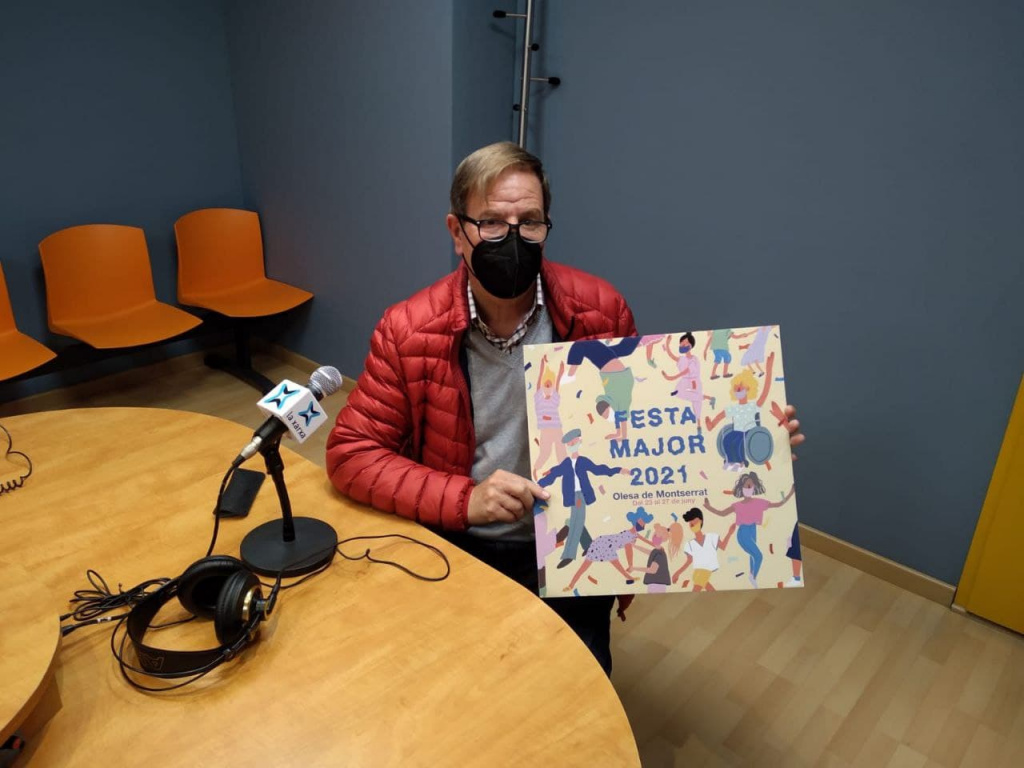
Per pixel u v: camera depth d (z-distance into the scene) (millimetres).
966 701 2004
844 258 2225
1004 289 1980
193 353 3752
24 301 3150
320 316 3557
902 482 2316
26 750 893
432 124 2760
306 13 3016
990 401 2084
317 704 965
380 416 1388
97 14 3041
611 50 2523
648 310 2729
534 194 1262
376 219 3121
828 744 1867
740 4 2201
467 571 1201
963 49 1881
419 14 2635
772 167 2283
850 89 2078
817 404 2418
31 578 1061
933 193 2020
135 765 883
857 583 2414
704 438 1201
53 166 3088
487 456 1449
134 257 3230
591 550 1179
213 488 1385
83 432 1559
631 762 906
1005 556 2164
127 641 1058
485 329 1378
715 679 2043
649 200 2590
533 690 995
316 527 1263
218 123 3537
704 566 1177
